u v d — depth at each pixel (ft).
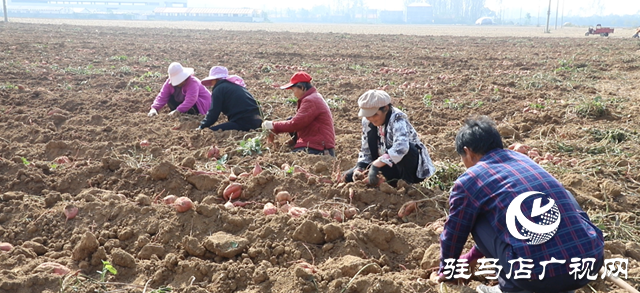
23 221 14.79
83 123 26.35
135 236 14.11
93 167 18.08
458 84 41.81
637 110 30.42
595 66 54.19
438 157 21.99
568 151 22.84
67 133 23.73
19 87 33.88
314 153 20.66
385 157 15.56
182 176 17.53
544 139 24.89
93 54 59.62
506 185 10.15
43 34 89.66
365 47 80.23
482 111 31.94
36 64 46.85
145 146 21.34
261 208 16.08
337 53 67.41
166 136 23.94
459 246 10.95
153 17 358.84
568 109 30.25
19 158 19.19
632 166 20.48
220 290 11.98
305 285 11.75
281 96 35.96
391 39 103.45
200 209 14.51
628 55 66.49
